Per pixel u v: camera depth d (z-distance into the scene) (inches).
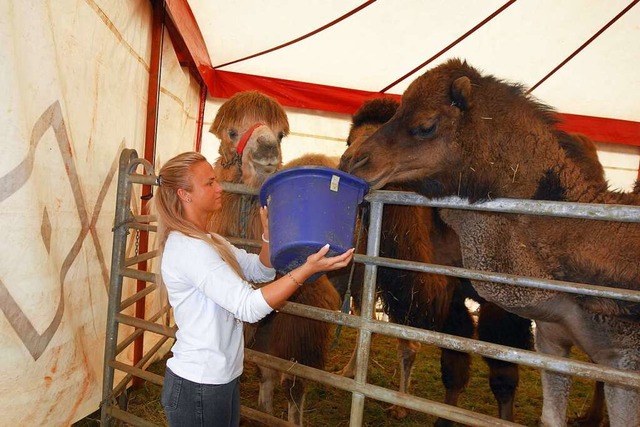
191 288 80.3
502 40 253.4
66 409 122.7
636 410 94.6
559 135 109.9
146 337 200.7
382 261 96.6
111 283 130.8
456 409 91.7
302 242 79.4
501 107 104.9
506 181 101.6
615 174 327.3
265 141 134.3
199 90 303.4
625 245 94.7
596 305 95.9
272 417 113.0
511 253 103.7
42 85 109.0
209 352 80.4
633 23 232.2
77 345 125.6
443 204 94.7
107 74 149.1
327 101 309.1
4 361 99.4
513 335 149.3
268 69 297.3
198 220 83.7
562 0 218.4
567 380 114.4
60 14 118.7
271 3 218.4
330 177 81.1
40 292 106.1
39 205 106.5
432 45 259.6
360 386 100.5
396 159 104.6
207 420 81.2
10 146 96.8
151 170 137.3
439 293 154.6
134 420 127.2
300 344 130.9
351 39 254.8
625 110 305.9
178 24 185.6
